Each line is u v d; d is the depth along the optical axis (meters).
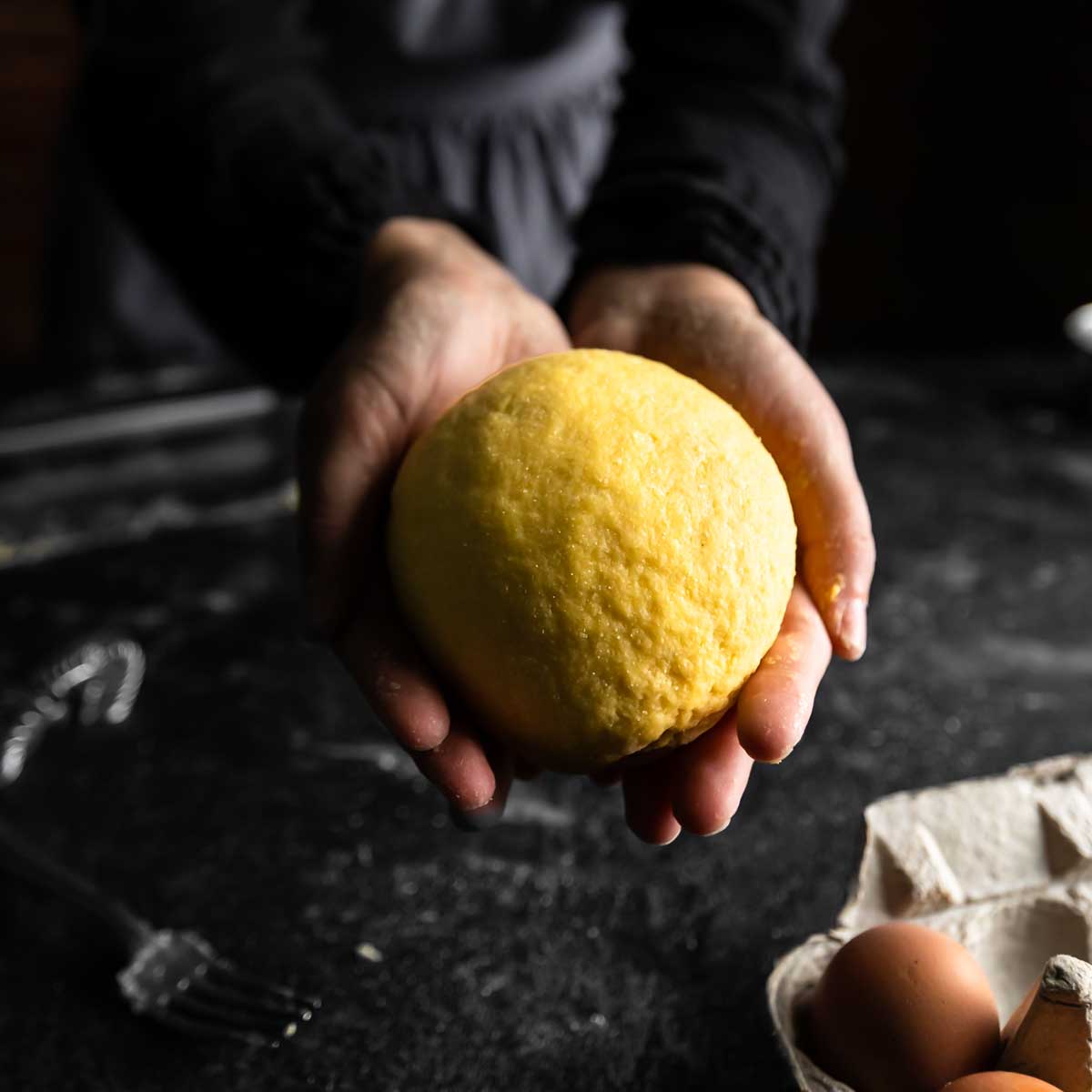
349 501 0.49
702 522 0.44
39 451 0.78
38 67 1.41
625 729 0.44
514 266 0.93
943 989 0.43
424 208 0.62
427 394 0.52
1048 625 0.67
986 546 0.74
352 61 0.84
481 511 0.44
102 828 0.56
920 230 1.68
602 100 0.93
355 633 0.48
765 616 0.45
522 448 0.45
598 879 0.54
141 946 0.51
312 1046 0.48
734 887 0.53
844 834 0.55
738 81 0.66
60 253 1.08
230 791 0.58
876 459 0.86
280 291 0.62
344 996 0.49
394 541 0.47
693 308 0.53
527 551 0.44
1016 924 0.48
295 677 0.64
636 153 0.62
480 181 0.90
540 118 0.89
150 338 1.10
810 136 0.66
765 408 0.51
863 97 1.60
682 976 0.50
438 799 0.57
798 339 0.61
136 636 0.66
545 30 0.86
